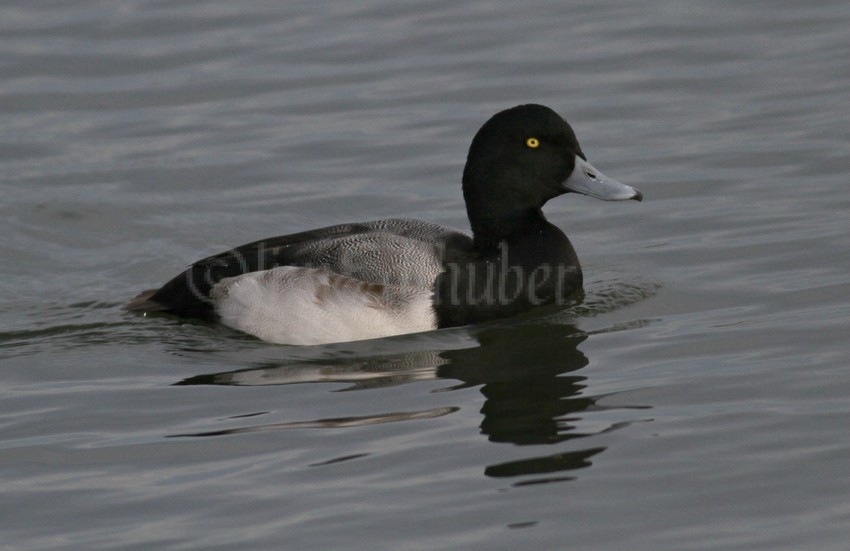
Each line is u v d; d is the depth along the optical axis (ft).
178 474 28.09
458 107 54.49
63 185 49.37
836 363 32.01
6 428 30.99
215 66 58.90
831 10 60.90
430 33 61.11
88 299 40.47
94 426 30.91
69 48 60.49
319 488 27.02
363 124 53.72
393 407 30.96
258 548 24.68
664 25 60.70
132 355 35.58
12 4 65.16
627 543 24.27
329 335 35.78
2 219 46.62
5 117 54.90
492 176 37.29
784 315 35.81
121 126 54.24
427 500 26.21
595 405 30.45
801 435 28.22
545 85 55.67
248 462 28.48
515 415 30.07
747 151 49.49
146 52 60.13
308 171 50.29
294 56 59.52
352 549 24.50
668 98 54.24
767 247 41.45
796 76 55.11
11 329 37.96
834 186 45.80
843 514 24.90
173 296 37.99
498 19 62.54
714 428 28.84
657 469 27.07
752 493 25.91
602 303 37.88
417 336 35.78
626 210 46.44
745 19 60.70
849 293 36.99
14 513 26.66
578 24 61.46
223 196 48.55
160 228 46.16
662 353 33.71
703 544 24.12
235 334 36.76
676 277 39.86
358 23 62.75
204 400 32.17
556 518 25.26
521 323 36.52
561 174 37.40
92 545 25.14
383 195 48.19
